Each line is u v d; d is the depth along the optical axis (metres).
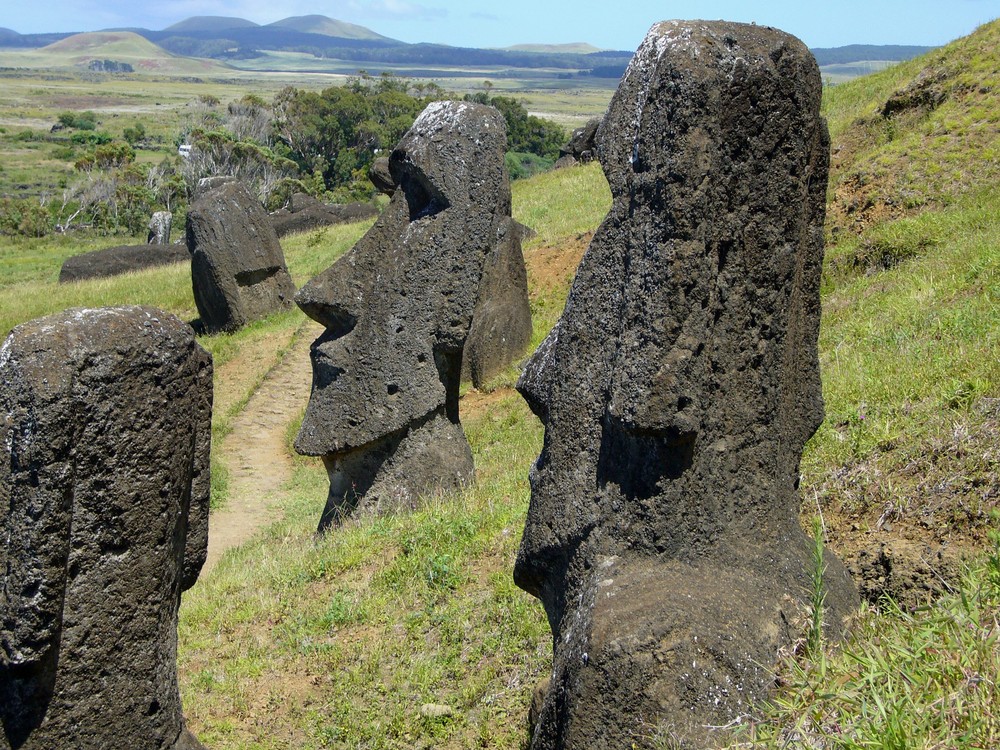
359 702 5.77
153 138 111.44
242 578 7.86
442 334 8.79
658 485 3.97
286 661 6.30
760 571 4.13
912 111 15.84
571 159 29.62
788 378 4.33
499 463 10.03
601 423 4.13
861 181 13.80
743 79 3.87
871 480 5.79
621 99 4.08
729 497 4.14
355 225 28.64
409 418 8.84
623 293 3.99
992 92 14.67
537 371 4.49
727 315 4.04
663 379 3.84
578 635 3.84
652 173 3.87
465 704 5.55
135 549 4.05
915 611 4.11
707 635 3.69
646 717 3.60
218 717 5.82
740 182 3.97
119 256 28.22
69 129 124.50
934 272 9.91
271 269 19.27
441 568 6.77
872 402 6.82
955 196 12.86
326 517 9.33
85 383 3.79
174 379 4.14
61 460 3.73
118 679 4.08
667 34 3.94
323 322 9.15
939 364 6.94
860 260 12.09
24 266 39.94
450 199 8.64
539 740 3.98
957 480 5.43
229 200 18.88
